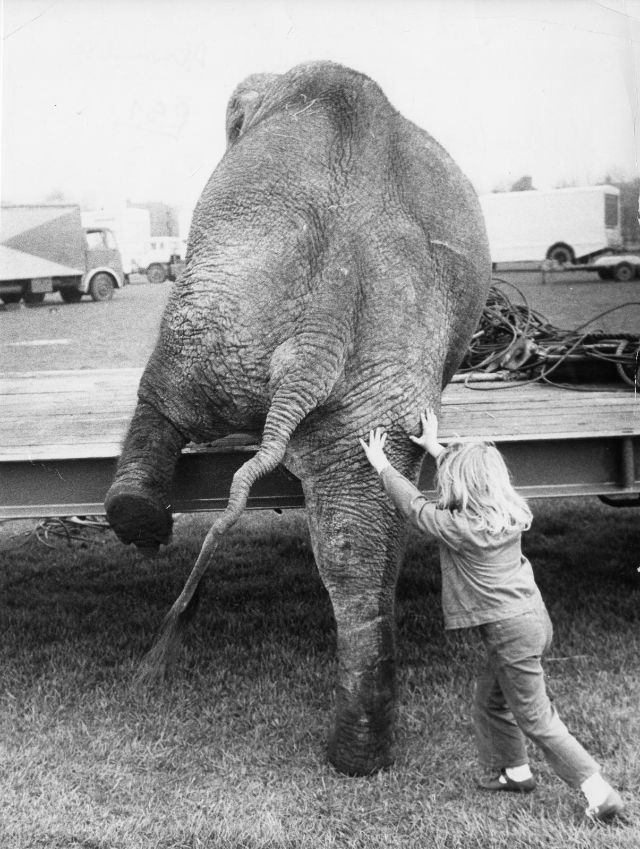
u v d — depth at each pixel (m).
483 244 4.18
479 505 3.21
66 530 7.97
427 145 4.13
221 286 3.48
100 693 4.40
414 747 3.84
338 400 3.46
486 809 3.36
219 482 4.29
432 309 3.69
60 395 6.62
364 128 3.81
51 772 3.62
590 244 17.06
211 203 3.72
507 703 3.31
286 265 3.48
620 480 4.60
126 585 6.45
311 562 6.99
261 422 3.70
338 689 3.63
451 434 4.80
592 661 4.75
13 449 4.58
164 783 3.56
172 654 3.28
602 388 6.46
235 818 3.29
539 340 7.46
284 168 3.64
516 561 3.30
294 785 3.52
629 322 12.87
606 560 6.78
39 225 14.11
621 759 3.71
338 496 3.54
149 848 3.11
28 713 4.18
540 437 4.43
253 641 5.16
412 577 6.45
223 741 3.91
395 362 3.49
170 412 3.78
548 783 3.57
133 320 13.15
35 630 5.41
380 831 3.22
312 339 3.35
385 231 3.63
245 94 5.14
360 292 3.49
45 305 14.44
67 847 3.11
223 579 6.54
